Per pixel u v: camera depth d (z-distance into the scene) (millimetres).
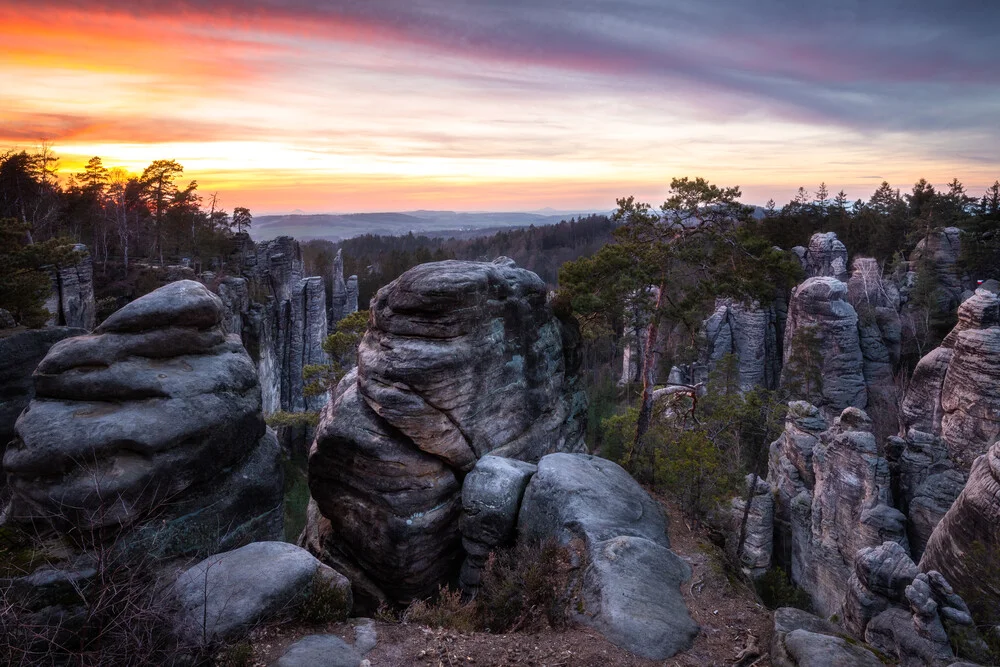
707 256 26359
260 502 13570
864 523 36250
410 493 18219
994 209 83875
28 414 11453
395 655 9570
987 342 37656
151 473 11180
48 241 49656
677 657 9906
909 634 19469
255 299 83125
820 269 78750
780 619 10641
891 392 65938
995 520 24469
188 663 8391
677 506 19812
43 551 9984
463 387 19219
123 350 12406
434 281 19047
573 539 14312
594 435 47938
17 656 7340
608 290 26281
